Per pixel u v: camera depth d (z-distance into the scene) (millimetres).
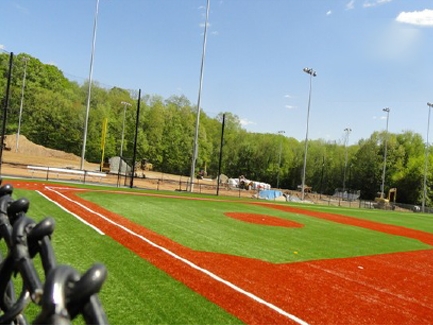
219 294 5855
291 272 7859
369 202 53500
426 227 22969
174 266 7074
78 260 6840
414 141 77062
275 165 84562
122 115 70250
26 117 61500
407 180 66000
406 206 53250
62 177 30219
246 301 5699
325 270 8453
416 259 11398
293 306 5738
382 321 5605
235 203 23297
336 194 70438
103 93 74312
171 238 9750
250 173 85375
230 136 90875
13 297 1583
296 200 40594
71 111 63688
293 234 13188
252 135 93750
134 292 5496
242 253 9086
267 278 7121
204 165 78188
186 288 5938
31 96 62188
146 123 71938
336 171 81875
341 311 5809
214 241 10125
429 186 63281
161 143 72938
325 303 6094
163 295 5516
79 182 26000
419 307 6520
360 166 76750
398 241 14945
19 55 66875
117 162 45031
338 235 14422
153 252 7926
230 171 85625
